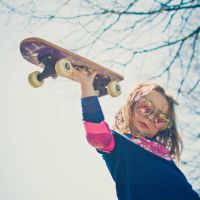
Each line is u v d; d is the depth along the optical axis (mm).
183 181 1746
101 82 1937
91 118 1736
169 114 1920
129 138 1840
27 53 1811
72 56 1794
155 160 1761
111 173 1771
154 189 1693
